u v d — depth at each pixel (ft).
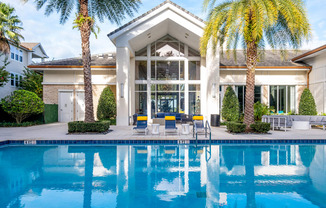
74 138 31.22
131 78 58.03
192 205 12.46
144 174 17.83
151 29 49.85
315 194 13.94
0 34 53.31
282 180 16.51
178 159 22.53
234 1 33.94
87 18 36.22
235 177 17.11
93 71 57.67
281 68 56.29
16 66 74.69
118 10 43.52
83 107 58.44
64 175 17.61
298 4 33.40
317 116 45.73
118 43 48.42
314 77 55.01
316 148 28.14
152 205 12.44
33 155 24.43
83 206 12.26
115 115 52.80
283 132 39.06
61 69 56.90
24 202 12.75
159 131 39.63
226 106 51.01
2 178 16.90
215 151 26.32
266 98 58.13
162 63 59.11
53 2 40.14
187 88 58.65
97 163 21.07
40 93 73.67
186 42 57.57
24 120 51.98
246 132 36.45
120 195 13.79
